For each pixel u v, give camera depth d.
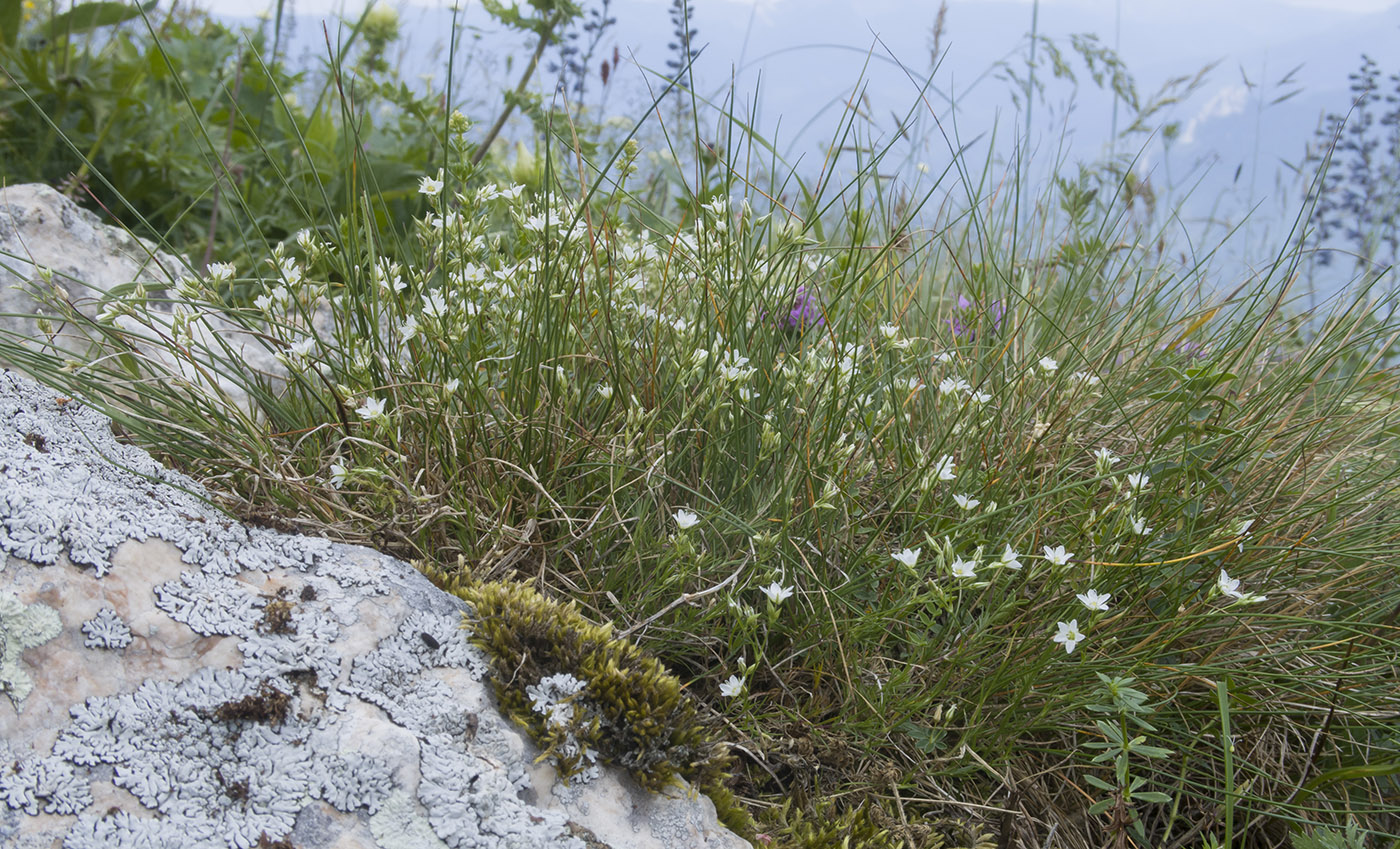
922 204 0.94
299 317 1.00
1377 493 0.96
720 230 0.87
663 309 0.93
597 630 0.73
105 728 0.63
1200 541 0.86
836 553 0.85
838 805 0.78
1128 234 1.33
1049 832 0.77
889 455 0.93
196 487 0.75
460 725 0.68
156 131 1.32
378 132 1.41
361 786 0.65
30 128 1.25
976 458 0.89
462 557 0.77
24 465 0.69
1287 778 0.83
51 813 0.61
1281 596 0.89
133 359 0.82
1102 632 0.82
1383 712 0.83
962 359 1.00
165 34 1.53
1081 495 0.86
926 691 0.82
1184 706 0.84
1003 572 0.83
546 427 0.82
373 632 0.70
